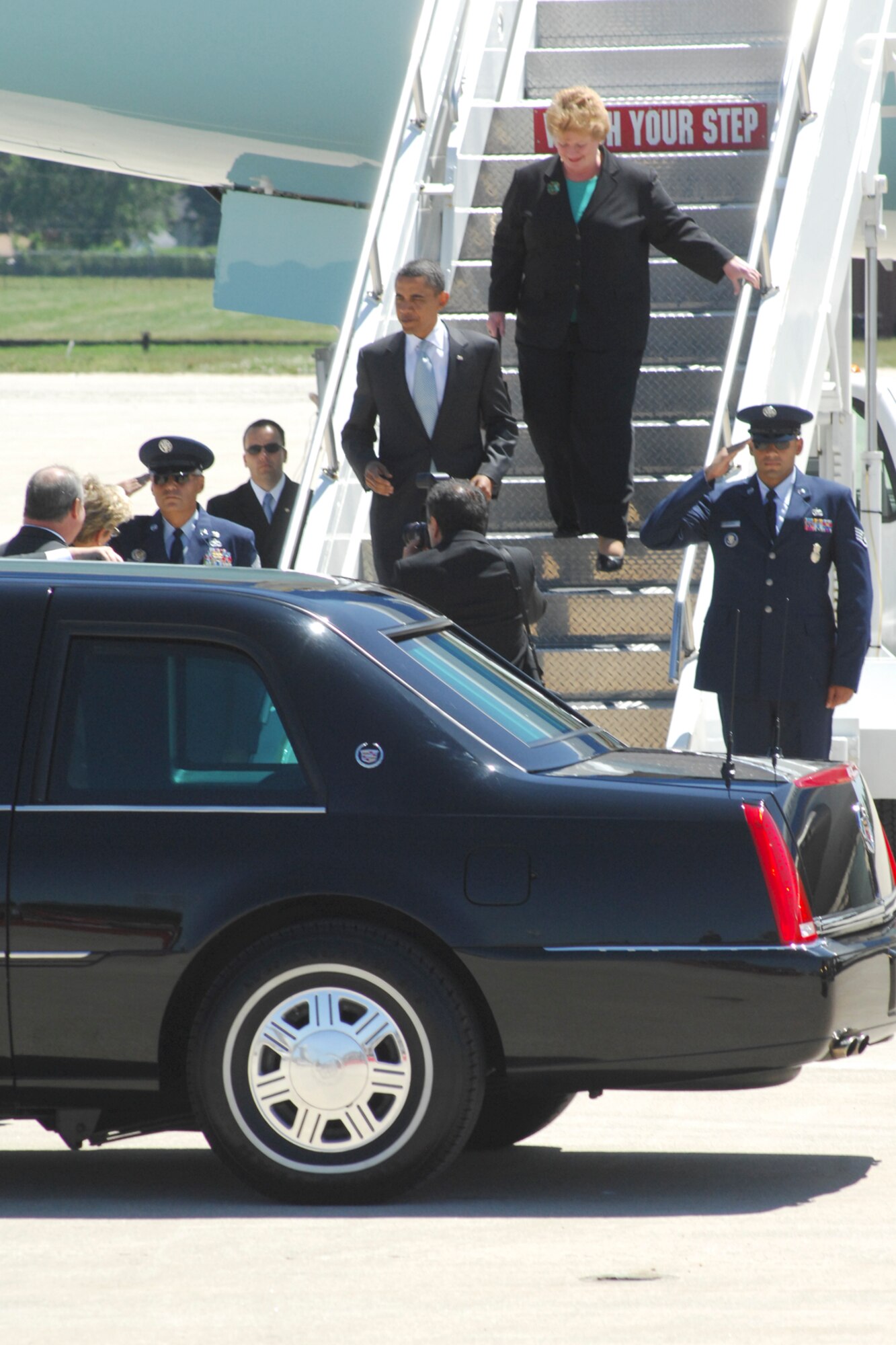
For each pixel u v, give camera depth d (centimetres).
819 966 1731
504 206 3047
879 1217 1741
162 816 1777
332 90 4303
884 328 18562
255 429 3781
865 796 1980
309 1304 1491
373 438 2977
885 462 4625
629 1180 1884
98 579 1875
